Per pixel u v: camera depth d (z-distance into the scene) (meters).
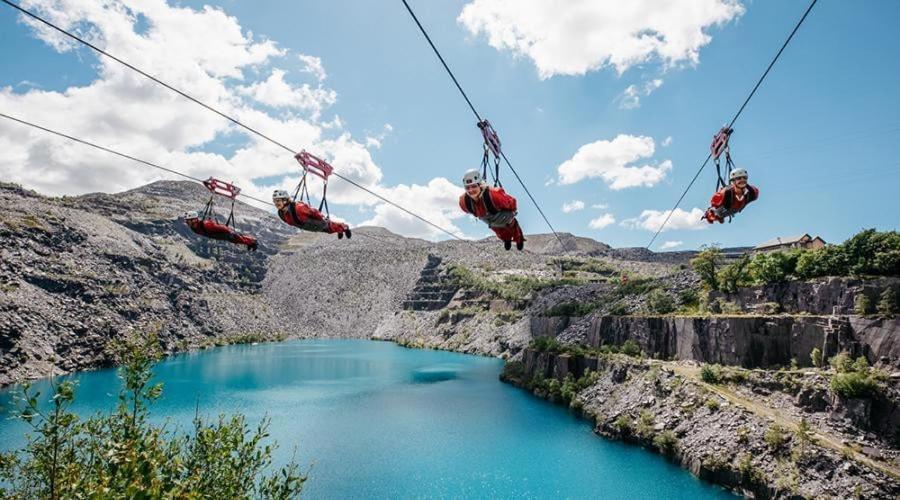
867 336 48.22
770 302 62.41
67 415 12.38
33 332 104.25
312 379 107.56
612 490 46.25
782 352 55.06
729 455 45.81
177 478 12.79
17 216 148.25
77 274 137.50
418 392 92.50
